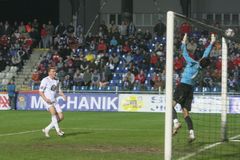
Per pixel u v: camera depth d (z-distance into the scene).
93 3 58.22
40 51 52.53
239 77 37.72
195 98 33.78
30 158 14.46
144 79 43.56
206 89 37.69
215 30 17.30
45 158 14.46
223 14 55.69
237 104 35.25
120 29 52.56
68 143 18.20
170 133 13.29
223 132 19.02
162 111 40.88
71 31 53.19
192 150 16.19
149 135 21.19
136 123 28.31
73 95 42.56
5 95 43.81
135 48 48.88
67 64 47.28
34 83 46.47
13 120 30.55
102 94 42.19
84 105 42.34
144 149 16.48
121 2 55.81
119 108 41.84
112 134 21.59
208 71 37.88
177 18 14.42
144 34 51.50
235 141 18.92
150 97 41.28
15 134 21.64
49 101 20.08
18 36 53.53
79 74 45.25
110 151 15.98
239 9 55.19
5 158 14.45
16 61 51.06
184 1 53.47
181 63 35.16
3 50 52.22
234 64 38.09
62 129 24.28
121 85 43.91
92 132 22.59
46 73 46.66
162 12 57.06
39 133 22.08
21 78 49.88
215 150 16.27
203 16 56.12
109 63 47.00
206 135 20.95
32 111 40.72
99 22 58.34
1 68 50.97
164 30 51.31
